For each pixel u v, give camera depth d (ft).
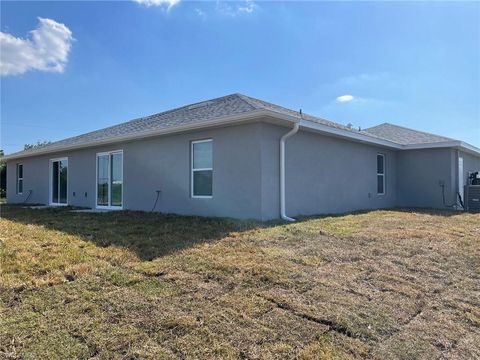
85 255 15.28
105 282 11.98
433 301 11.57
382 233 20.98
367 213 32.71
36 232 20.88
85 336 8.50
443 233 21.74
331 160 33.50
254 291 11.43
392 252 16.87
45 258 14.67
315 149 31.40
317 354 8.08
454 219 28.99
